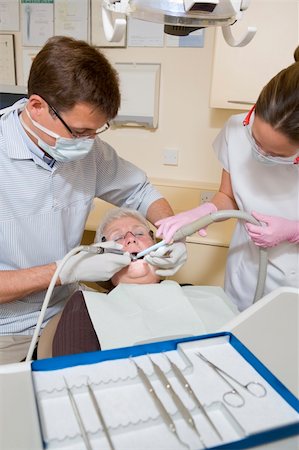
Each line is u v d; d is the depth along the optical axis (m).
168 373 0.58
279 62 1.54
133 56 2.03
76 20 2.05
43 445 0.45
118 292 1.04
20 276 0.99
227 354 0.63
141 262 1.12
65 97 0.84
